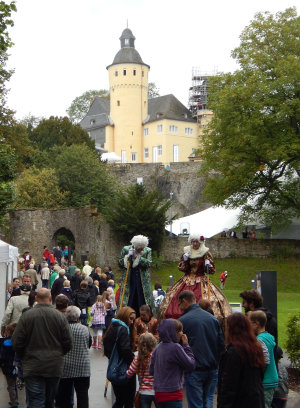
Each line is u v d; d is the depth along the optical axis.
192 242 10.62
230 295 35.62
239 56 42.34
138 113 111.44
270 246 48.53
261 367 6.27
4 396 10.80
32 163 71.62
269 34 41.66
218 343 8.02
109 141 111.38
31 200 61.06
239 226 45.22
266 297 11.77
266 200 45.16
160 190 80.94
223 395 6.12
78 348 8.83
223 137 41.56
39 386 8.03
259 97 39.34
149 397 7.74
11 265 21.02
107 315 16.41
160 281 43.84
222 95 39.94
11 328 9.85
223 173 42.56
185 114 113.62
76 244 54.34
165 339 7.30
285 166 42.88
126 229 46.53
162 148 108.81
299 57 41.06
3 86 46.94
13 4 18.39
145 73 112.50
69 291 18.39
